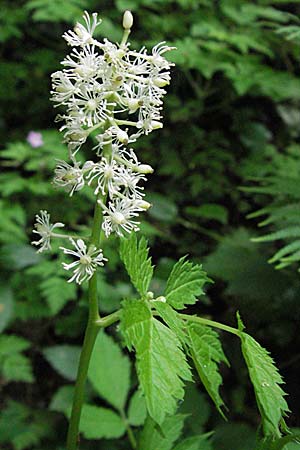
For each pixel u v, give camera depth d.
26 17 1.05
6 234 0.78
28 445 0.66
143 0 0.94
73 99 0.36
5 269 0.79
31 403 0.80
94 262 0.37
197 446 0.41
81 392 0.39
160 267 0.74
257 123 1.03
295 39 0.76
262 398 0.35
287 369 0.72
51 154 0.86
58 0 0.92
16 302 0.78
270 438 0.36
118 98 0.36
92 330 0.38
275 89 0.85
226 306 0.78
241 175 0.91
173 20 0.97
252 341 0.36
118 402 0.47
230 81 0.99
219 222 0.95
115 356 0.49
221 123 1.05
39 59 1.05
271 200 0.90
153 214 0.84
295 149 0.91
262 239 0.51
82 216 0.90
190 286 0.38
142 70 0.37
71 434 0.39
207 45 0.87
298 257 0.49
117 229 0.37
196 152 0.97
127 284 0.73
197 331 0.37
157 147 0.98
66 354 0.70
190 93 1.05
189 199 0.98
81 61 0.36
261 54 1.02
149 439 0.42
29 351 0.85
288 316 0.70
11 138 1.06
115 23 1.02
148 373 0.33
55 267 0.75
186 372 0.34
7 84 1.06
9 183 0.82
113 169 0.37
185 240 0.93
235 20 0.90
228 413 0.70
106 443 0.60
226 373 0.73
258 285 0.67
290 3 0.99
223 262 0.70
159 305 0.36
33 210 0.87
